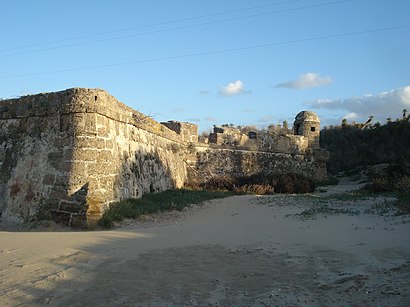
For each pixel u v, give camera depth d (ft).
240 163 88.02
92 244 26.61
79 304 16.08
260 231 31.24
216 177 78.33
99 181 38.40
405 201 41.91
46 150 39.93
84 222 35.76
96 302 16.29
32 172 40.27
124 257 23.22
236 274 19.76
